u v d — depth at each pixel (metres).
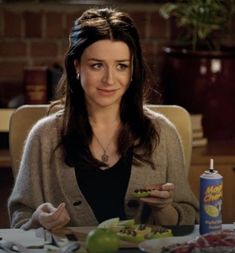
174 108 2.78
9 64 3.99
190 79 3.73
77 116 2.45
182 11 3.75
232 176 3.52
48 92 3.70
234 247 1.89
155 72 3.94
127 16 2.38
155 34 4.05
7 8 3.93
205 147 3.65
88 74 2.32
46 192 2.45
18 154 2.70
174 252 1.89
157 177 2.49
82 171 2.42
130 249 1.99
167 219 2.35
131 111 2.46
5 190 3.54
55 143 2.46
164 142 2.52
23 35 3.97
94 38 2.31
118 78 2.33
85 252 1.90
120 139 2.44
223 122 3.77
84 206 2.41
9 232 2.14
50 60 4.02
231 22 4.02
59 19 3.98
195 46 3.82
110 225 2.08
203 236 1.95
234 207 3.53
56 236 2.06
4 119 3.48
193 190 3.50
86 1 3.96
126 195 2.43
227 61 3.71
